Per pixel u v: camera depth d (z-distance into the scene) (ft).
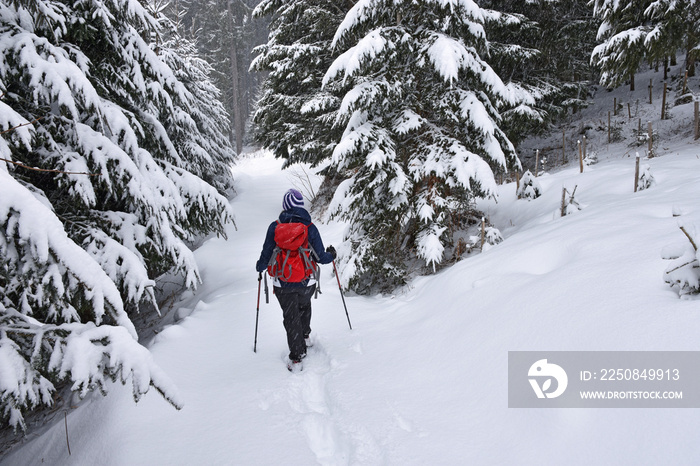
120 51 15.69
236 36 116.88
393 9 18.01
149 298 13.16
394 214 18.92
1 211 5.84
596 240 11.14
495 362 8.47
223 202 18.99
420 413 8.03
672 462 4.91
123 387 9.53
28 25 12.14
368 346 11.68
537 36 38.32
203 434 7.95
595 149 39.81
